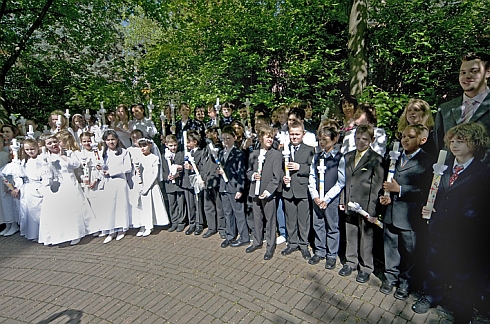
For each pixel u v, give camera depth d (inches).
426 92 198.1
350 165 130.9
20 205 203.0
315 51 275.7
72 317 121.4
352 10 209.9
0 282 151.6
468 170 97.8
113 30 414.0
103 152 193.8
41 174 183.0
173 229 197.9
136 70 368.5
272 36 278.7
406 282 118.4
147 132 237.1
